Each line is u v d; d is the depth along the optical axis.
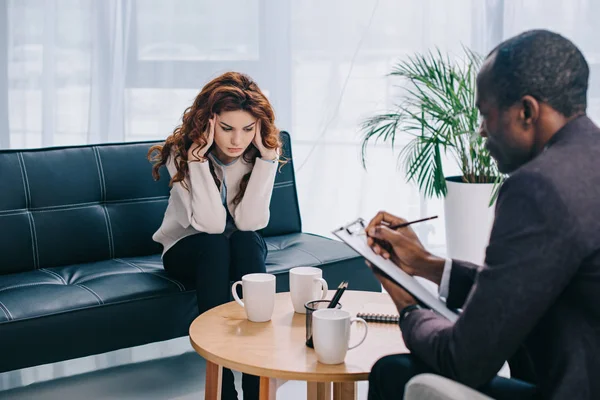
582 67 1.31
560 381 1.27
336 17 4.23
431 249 4.40
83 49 4.08
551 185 1.23
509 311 1.23
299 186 4.36
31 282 2.57
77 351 2.38
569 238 1.21
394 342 1.78
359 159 4.32
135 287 2.51
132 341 2.48
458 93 3.55
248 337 1.82
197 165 2.54
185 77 4.18
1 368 2.25
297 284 1.99
